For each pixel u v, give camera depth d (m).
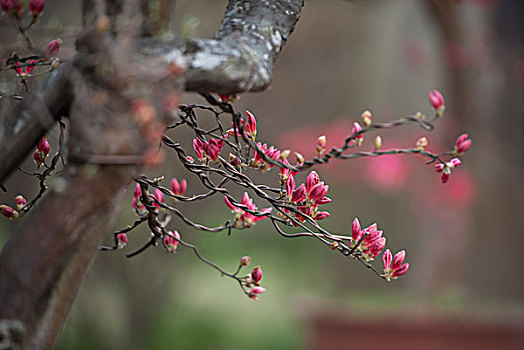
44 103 1.05
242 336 6.53
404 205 5.94
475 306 4.10
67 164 1.02
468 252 5.18
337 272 5.96
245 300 7.31
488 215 5.14
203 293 7.33
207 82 1.07
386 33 6.27
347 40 6.44
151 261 4.92
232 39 1.14
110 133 1.00
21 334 0.99
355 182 5.89
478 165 5.04
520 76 4.54
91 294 4.93
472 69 4.36
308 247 8.56
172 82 1.02
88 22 1.03
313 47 6.52
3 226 4.51
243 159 1.43
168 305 6.01
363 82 6.38
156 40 1.03
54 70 1.11
